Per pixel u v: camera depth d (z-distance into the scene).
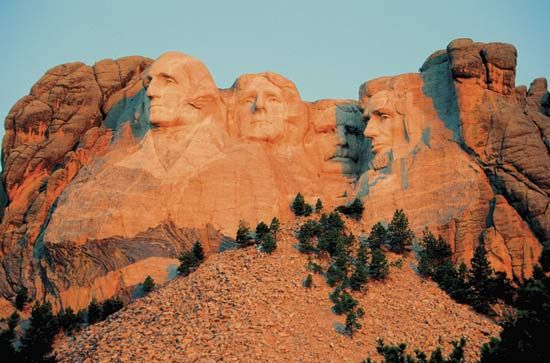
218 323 183.12
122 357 177.62
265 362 173.12
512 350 161.12
